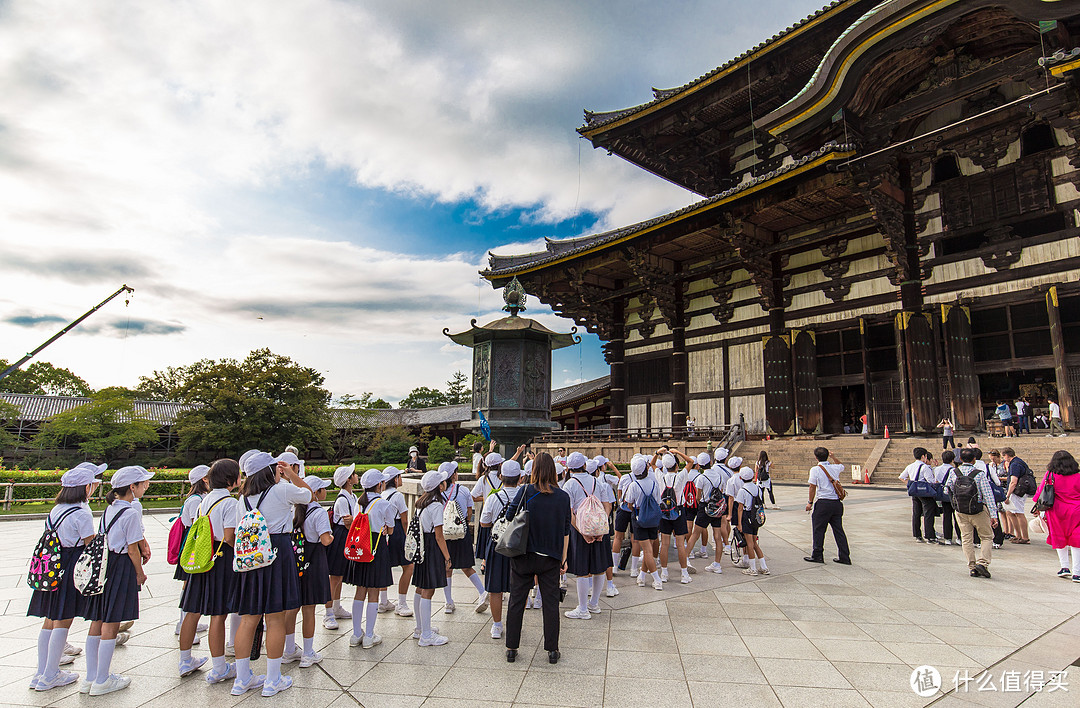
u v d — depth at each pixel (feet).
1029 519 44.42
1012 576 28.99
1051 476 29.04
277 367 125.70
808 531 43.27
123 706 15.40
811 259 101.04
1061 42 68.49
